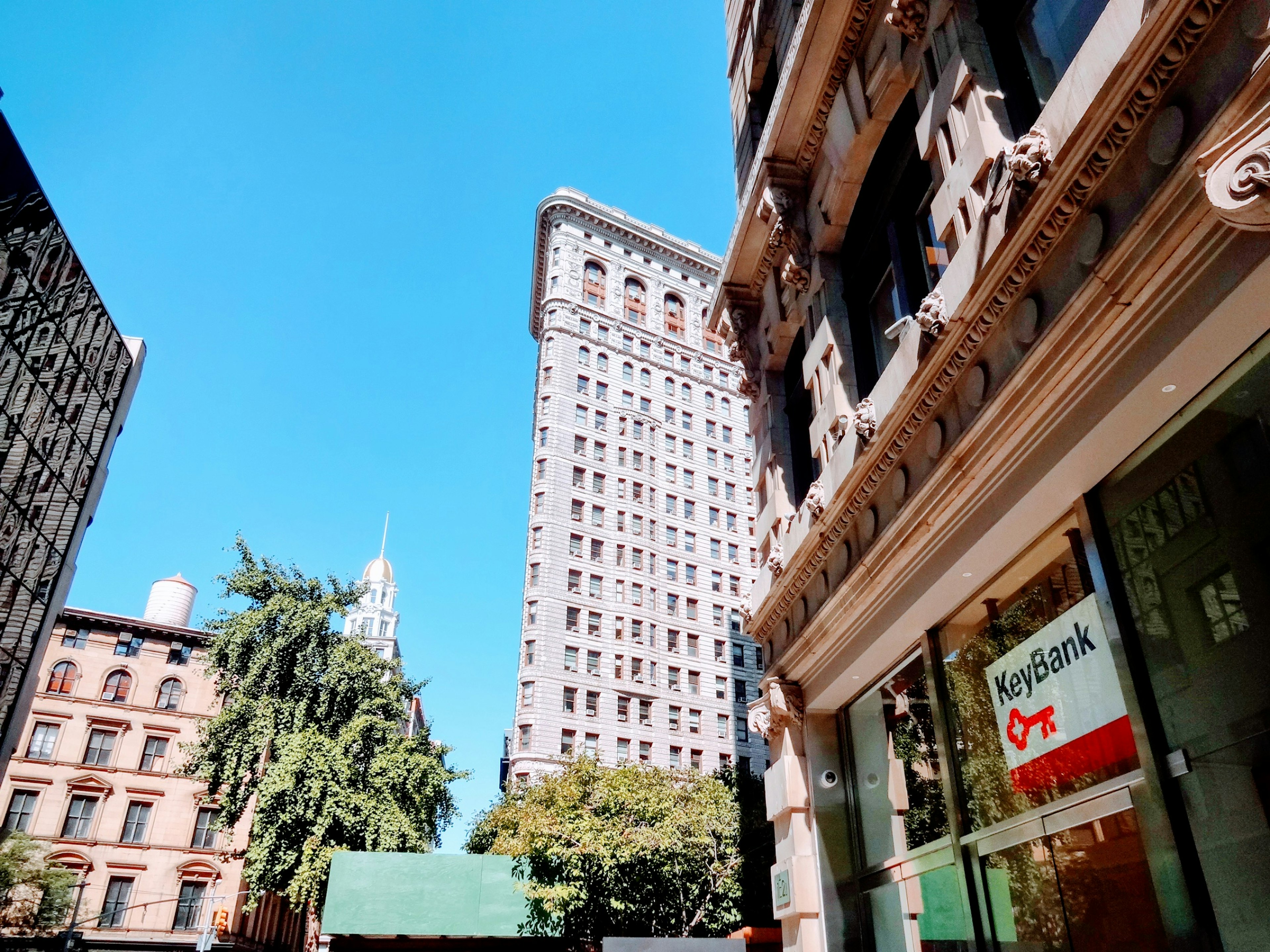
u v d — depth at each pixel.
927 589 7.67
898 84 9.20
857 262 10.62
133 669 49.03
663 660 65.00
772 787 10.94
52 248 27.84
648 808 24.02
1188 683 4.96
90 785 44.97
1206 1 4.44
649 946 11.77
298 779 29.81
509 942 21.42
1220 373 4.86
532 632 61.09
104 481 32.62
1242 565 4.60
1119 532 5.69
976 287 6.41
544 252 88.88
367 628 156.38
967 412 6.85
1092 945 5.68
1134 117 4.93
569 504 67.69
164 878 44.03
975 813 7.35
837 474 9.70
